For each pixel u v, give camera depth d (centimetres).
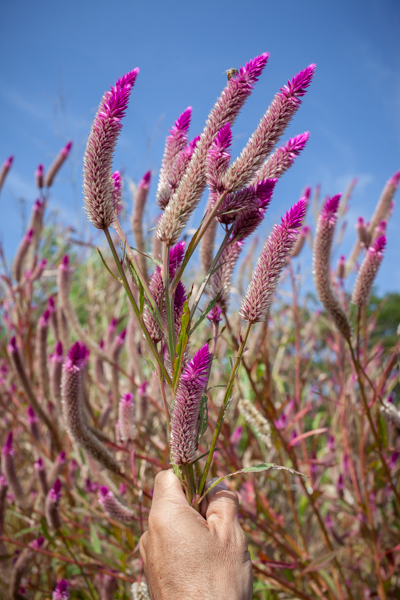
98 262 169
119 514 65
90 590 82
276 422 92
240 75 41
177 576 38
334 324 68
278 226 43
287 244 42
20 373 87
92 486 93
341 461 108
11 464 81
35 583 98
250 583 39
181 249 46
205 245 63
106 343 100
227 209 42
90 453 63
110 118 39
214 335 50
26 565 75
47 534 73
